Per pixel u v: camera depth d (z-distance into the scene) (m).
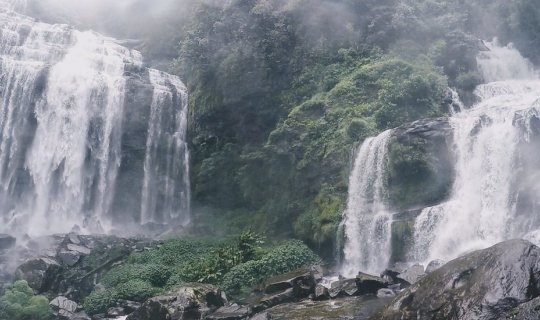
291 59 30.69
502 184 19.41
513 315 9.17
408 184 21.97
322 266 22.31
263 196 28.09
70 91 32.81
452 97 26.47
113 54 37.88
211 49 33.03
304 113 27.78
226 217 29.48
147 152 33.00
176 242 26.17
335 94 27.50
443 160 21.55
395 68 27.42
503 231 18.64
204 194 31.52
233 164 30.55
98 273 23.88
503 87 27.95
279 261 21.58
